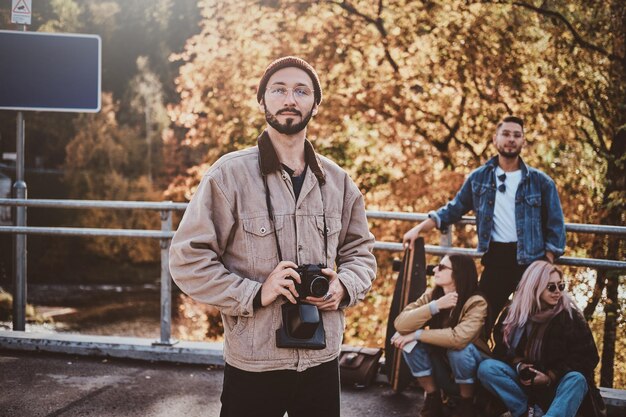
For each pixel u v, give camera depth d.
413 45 10.03
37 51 5.24
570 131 9.37
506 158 4.11
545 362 3.56
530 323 3.62
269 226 2.08
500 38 9.59
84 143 27.56
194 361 4.60
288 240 2.10
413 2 10.05
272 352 2.05
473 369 3.68
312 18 10.70
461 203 4.30
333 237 2.20
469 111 10.07
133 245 26.16
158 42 28.86
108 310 19.98
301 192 2.13
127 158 27.58
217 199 2.10
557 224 4.00
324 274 2.07
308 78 2.12
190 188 11.55
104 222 26.34
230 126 11.06
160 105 28.00
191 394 4.05
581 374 3.49
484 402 3.68
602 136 9.34
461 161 10.03
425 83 10.20
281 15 10.78
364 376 4.22
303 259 2.11
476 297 3.78
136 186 26.62
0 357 4.68
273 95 2.09
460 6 9.62
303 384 2.10
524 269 4.03
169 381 4.27
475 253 4.21
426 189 9.48
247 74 10.77
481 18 9.55
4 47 5.22
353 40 10.54
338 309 2.18
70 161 27.64
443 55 9.87
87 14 28.75
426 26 10.04
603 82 9.19
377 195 9.88
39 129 28.69
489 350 3.81
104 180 26.91
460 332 3.68
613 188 8.61
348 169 10.88
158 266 26.22
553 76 9.32
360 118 10.69
